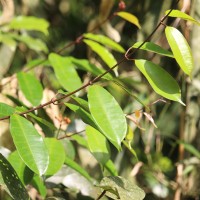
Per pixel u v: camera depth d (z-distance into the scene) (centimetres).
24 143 101
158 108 168
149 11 159
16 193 102
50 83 166
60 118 128
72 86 126
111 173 125
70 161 126
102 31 166
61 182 127
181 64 103
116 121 102
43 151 102
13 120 103
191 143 161
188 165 162
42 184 123
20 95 149
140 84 165
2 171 103
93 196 128
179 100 105
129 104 162
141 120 165
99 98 104
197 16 147
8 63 166
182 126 161
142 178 165
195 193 162
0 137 142
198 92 157
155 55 154
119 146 101
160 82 105
